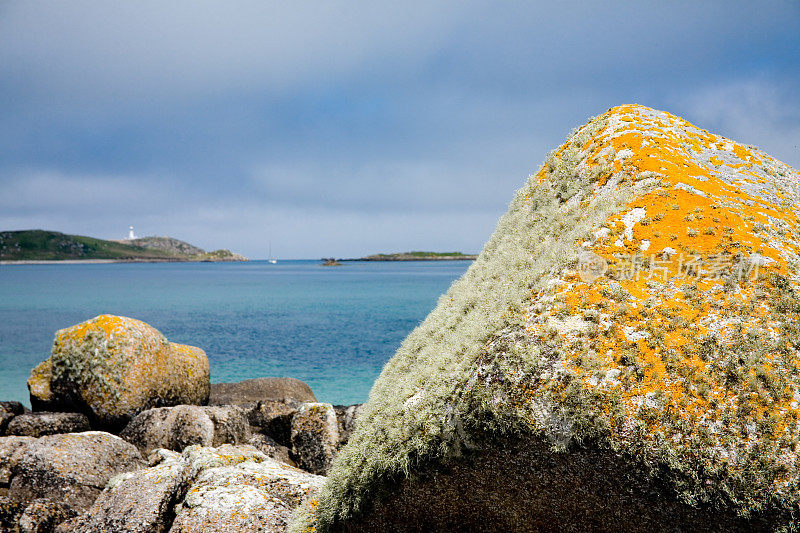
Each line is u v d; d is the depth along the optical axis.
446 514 6.29
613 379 5.08
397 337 44.56
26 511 8.77
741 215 6.44
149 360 15.37
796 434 4.58
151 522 8.27
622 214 6.67
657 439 4.78
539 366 5.36
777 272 5.67
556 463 5.25
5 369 30.80
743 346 5.06
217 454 10.27
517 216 9.16
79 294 101.44
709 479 4.63
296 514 7.80
